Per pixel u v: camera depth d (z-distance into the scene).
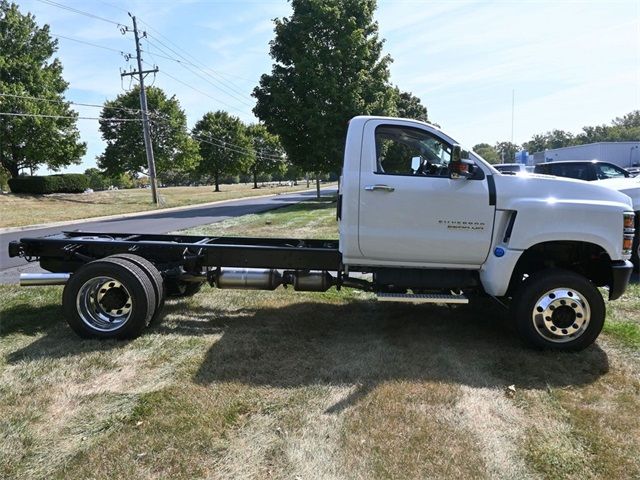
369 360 4.21
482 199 4.36
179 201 34.34
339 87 25.77
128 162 44.56
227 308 5.79
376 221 4.45
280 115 27.34
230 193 49.25
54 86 37.69
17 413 3.29
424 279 4.71
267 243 5.98
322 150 25.91
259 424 3.17
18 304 5.95
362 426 3.12
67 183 38.69
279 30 26.97
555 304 4.28
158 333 4.88
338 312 5.66
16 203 29.50
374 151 4.52
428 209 4.40
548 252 4.75
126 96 44.50
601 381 3.79
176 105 46.62
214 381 3.78
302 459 2.78
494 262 4.42
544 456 2.81
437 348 4.50
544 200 4.30
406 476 2.63
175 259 5.27
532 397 3.53
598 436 3.01
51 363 4.12
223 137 59.91
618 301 5.95
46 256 5.34
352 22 26.06
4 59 33.75
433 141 4.60
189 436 3.01
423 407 3.37
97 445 2.92
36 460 2.79
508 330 5.02
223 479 2.62
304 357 4.28
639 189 7.40
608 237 4.27
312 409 3.35
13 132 34.06
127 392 3.60
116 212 25.14
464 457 2.79
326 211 20.14
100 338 4.66
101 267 4.61
